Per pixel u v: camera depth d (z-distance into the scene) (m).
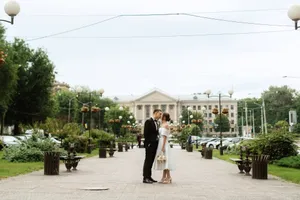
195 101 145.38
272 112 104.12
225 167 17.17
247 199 7.94
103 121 109.50
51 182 10.60
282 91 103.50
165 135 10.80
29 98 53.25
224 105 143.25
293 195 8.56
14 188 9.23
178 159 23.62
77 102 93.69
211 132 137.50
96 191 8.87
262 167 12.17
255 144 19.50
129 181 11.15
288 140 18.69
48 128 30.56
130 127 62.12
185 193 8.72
